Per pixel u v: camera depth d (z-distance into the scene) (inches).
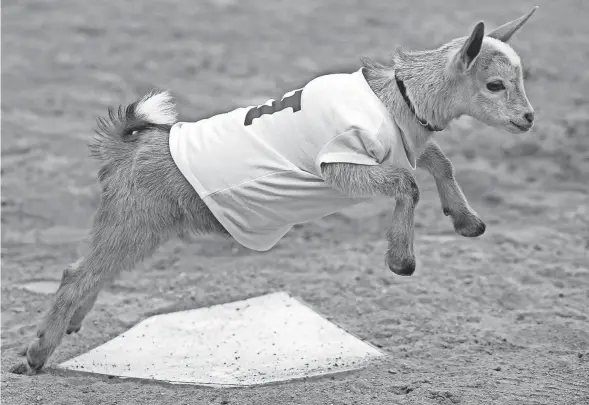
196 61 955.3
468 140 738.8
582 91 863.1
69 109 795.4
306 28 1105.4
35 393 348.5
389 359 380.5
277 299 448.1
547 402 327.6
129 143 367.9
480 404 325.1
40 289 473.7
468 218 375.2
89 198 608.1
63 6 1200.8
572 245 531.5
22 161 672.4
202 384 355.9
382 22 1130.0
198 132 356.8
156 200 361.4
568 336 404.2
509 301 451.8
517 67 343.6
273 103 349.4
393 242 341.1
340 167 331.9
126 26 1100.5
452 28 1081.4
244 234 359.9
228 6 1222.9
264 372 369.4
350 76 347.9
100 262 368.2
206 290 466.9
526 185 644.1
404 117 346.6
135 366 381.4
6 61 941.8
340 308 443.8
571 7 1218.0
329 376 362.3
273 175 340.2
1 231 557.0
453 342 402.0
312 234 561.6
